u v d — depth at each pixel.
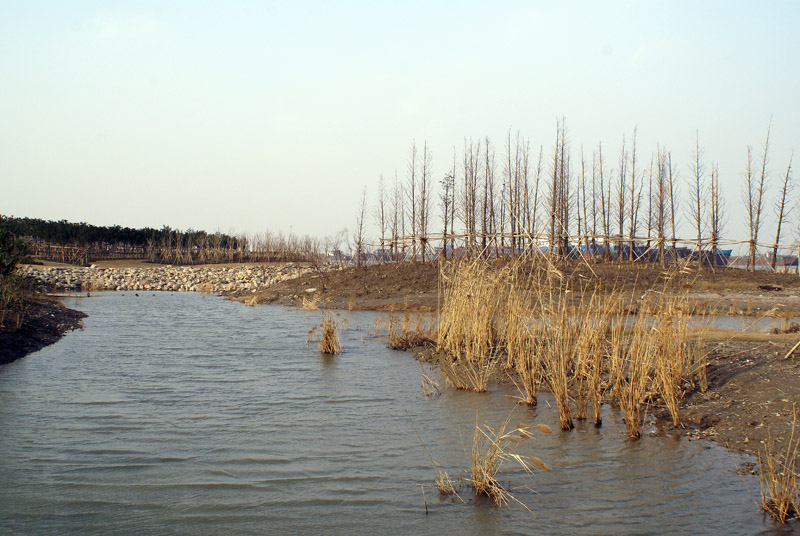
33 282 27.27
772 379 10.33
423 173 39.50
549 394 11.34
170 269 52.72
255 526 5.92
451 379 12.27
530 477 7.23
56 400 10.61
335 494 6.68
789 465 7.14
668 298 10.62
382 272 36.56
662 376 9.53
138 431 8.88
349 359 15.02
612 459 7.79
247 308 29.78
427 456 7.92
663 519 6.04
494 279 14.52
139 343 17.36
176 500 6.50
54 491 6.71
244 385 11.98
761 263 40.16
